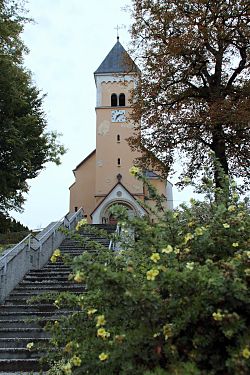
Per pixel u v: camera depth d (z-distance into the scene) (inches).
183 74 820.0
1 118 1079.0
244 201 250.2
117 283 164.4
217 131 759.1
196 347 158.7
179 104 820.0
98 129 1734.7
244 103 734.5
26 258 596.7
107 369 173.6
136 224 209.0
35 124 1147.9
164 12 813.2
